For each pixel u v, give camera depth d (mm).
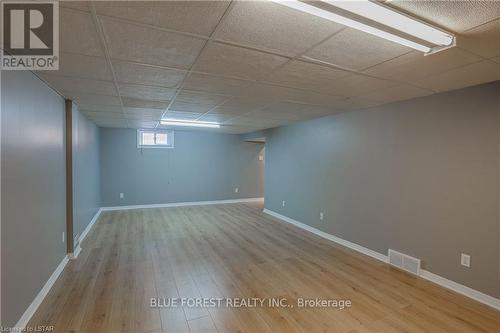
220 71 2385
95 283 2979
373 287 2945
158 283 3002
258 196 9039
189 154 8016
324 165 4887
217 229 5359
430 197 3104
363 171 4031
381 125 3744
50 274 2867
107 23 1546
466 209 2762
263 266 3516
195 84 2797
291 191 5910
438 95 3035
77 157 3979
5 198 1897
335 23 1540
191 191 8078
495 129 2547
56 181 3117
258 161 9023
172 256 3848
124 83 2754
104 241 4516
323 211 4898
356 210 4164
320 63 2168
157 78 2584
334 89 2926
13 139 2027
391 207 3588
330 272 3338
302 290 2871
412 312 2461
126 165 7277
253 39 1754
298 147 5676
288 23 1548
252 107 3998
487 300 2586
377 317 2381
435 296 2746
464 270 2773
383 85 2754
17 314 2062
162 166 7691
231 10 1411
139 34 1684
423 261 3180
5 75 1921
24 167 2219
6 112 1928
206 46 1867
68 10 1401
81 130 4426
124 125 6414
